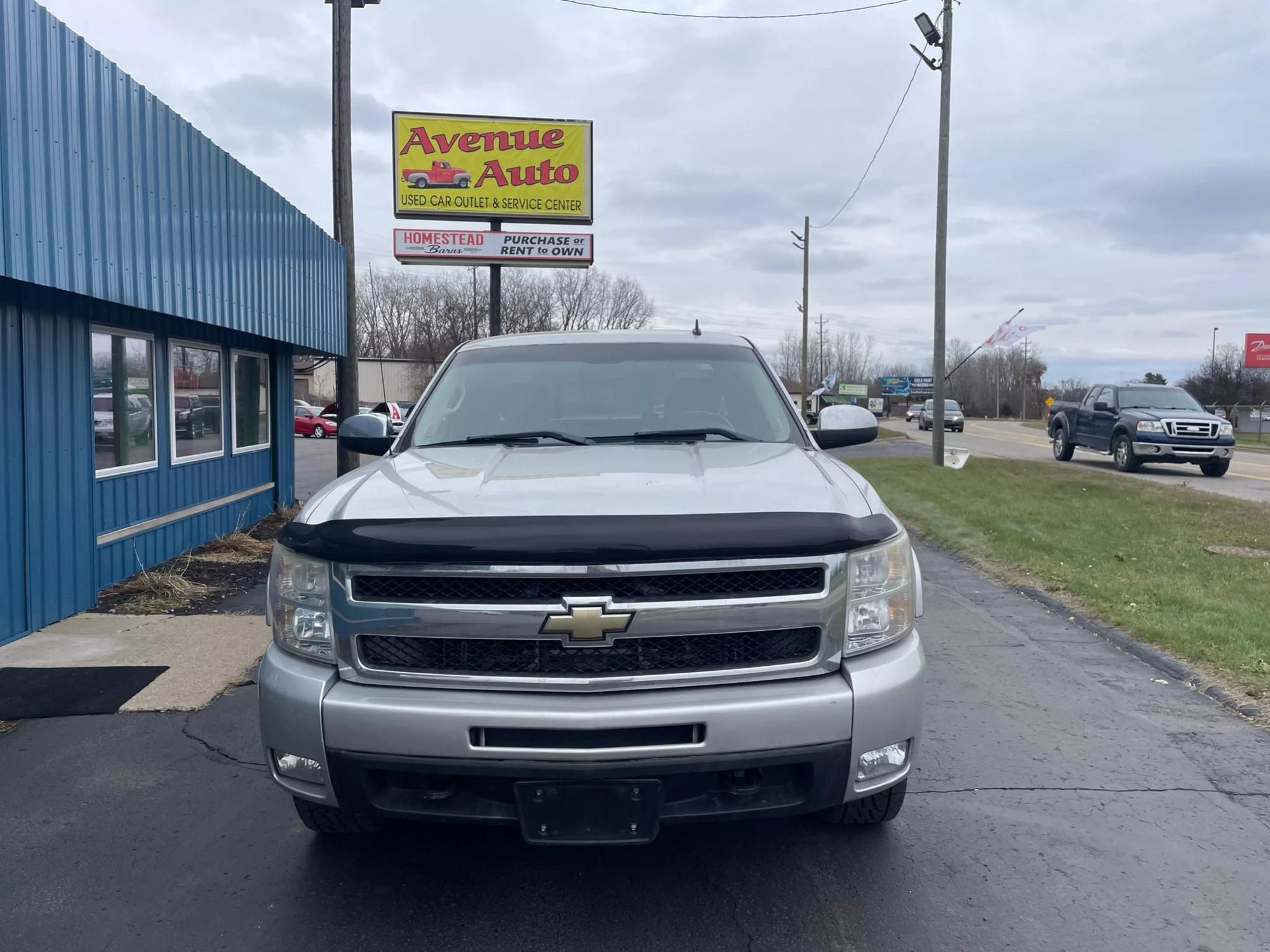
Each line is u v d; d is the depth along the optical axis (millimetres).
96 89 6219
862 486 3230
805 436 4023
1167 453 18250
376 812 2736
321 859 3311
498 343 4715
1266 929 2881
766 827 3549
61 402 6629
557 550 2584
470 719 2570
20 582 6152
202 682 5211
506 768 2582
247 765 4133
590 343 4605
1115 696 5070
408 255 22562
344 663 2746
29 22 5434
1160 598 6918
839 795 2717
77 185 5973
